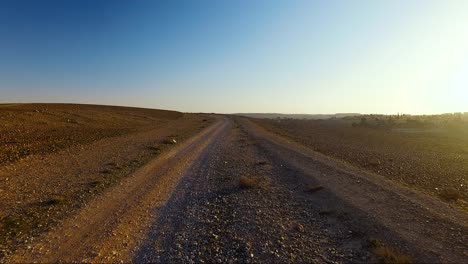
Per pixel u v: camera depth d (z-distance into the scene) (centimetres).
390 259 616
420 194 1060
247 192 1160
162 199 1069
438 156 2106
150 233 782
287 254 672
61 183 1203
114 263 630
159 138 2955
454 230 750
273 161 1830
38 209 916
